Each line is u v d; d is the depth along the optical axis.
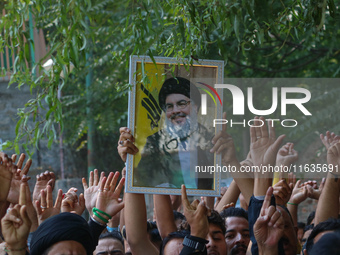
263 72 9.09
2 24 2.87
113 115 8.85
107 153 9.94
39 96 2.94
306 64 8.70
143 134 3.33
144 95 3.33
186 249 2.71
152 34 2.90
